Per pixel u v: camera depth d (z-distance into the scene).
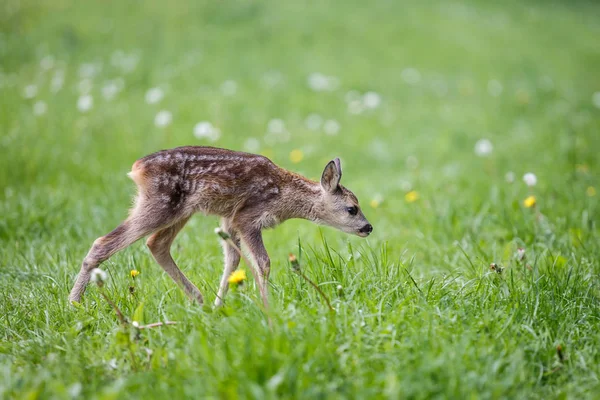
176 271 8.46
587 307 7.62
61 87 21.94
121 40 28.88
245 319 6.55
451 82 26.56
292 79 24.83
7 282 8.68
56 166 14.60
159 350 6.10
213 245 10.40
